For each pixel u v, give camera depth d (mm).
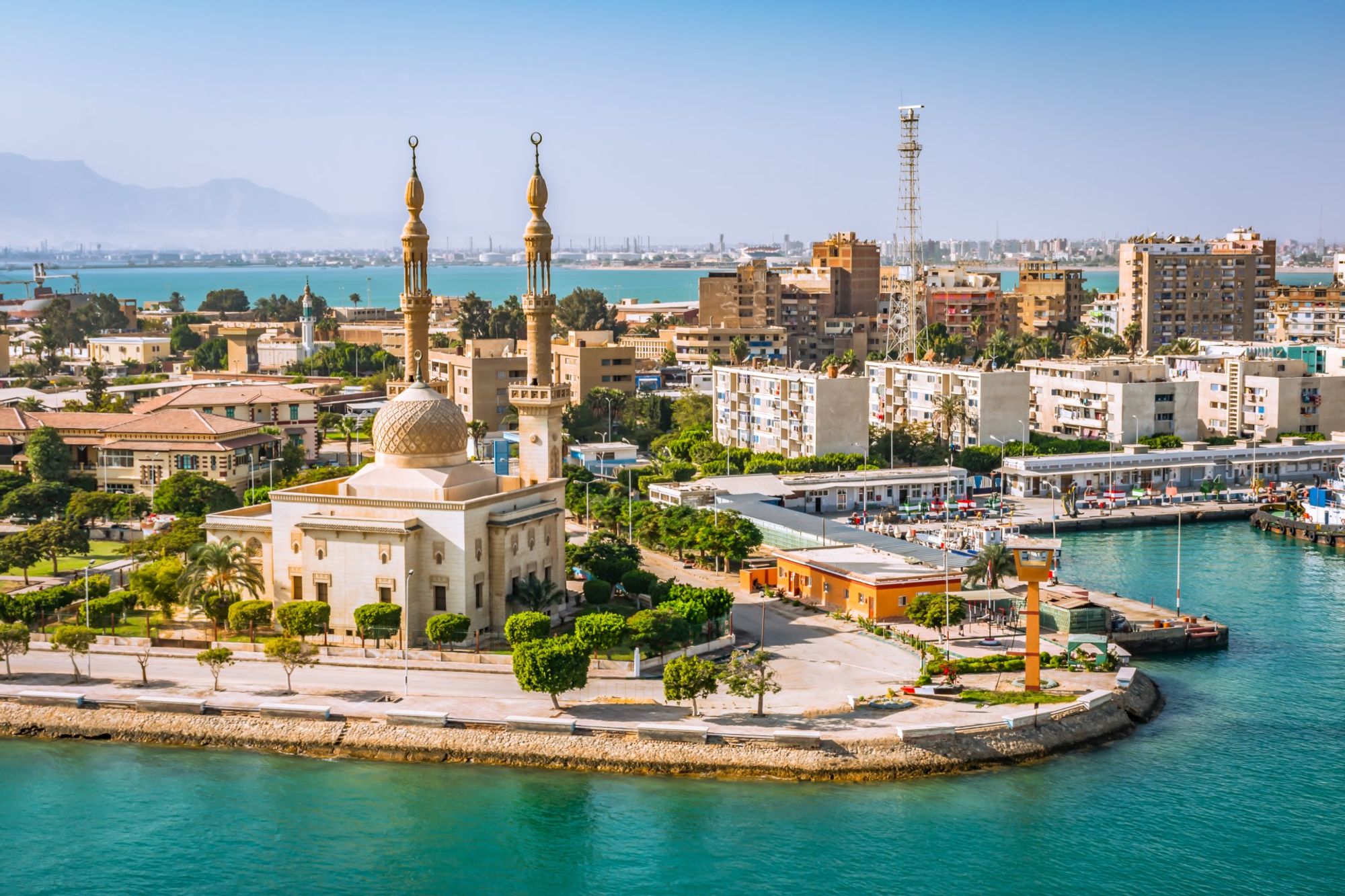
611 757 131500
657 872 114312
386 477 161875
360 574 157625
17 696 143875
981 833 119938
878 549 193875
